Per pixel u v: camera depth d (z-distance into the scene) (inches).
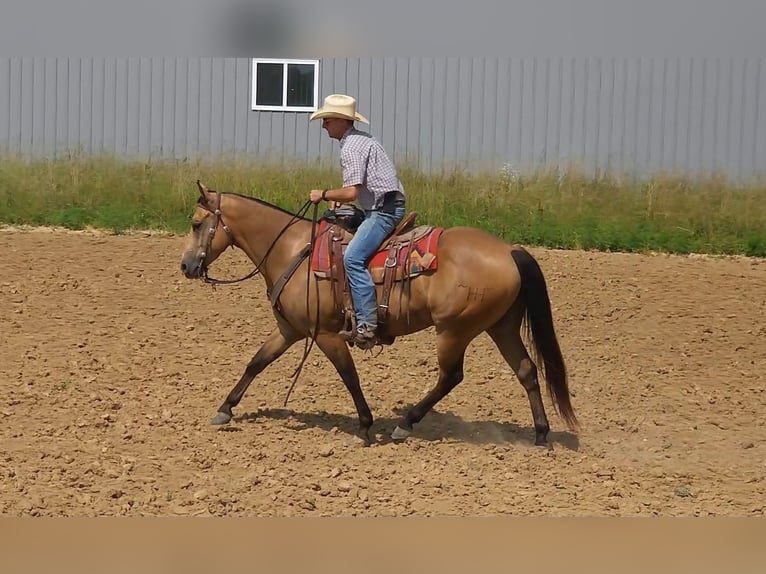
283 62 791.1
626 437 389.1
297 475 334.6
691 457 367.6
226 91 795.4
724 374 470.9
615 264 640.4
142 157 794.8
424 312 351.9
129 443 359.9
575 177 757.9
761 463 362.6
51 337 485.7
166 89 799.1
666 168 784.9
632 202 737.0
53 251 631.2
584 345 504.4
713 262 659.4
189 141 799.1
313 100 794.2
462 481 332.5
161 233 693.3
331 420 396.8
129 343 483.8
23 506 296.8
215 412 399.5
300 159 781.9
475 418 406.9
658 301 568.1
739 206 727.7
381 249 354.0
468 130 791.1
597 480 339.3
